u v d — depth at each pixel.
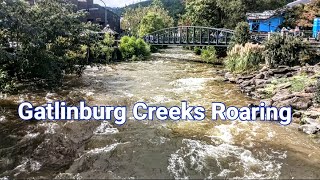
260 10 39.69
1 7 11.88
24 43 13.72
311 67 16.97
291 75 16.52
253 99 14.20
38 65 14.43
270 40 19.42
